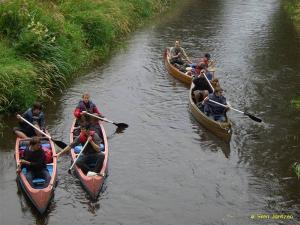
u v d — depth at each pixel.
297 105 14.39
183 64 18.09
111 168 10.86
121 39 22.61
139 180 10.41
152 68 18.36
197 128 13.01
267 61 19.25
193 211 9.34
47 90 15.03
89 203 9.54
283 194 9.90
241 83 16.58
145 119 13.57
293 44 21.94
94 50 19.47
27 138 11.10
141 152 11.65
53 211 9.26
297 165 10.79
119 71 17.83
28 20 15.90
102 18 20.31
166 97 15.31
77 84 16.22
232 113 13.96
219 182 10.36
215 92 13.09
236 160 11.30
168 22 26.66
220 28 25.30
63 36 17.23
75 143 10.65
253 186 10.20
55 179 9.86
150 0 28.56
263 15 28.86
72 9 20.02
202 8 31.16
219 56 20.00
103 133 11.76
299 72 17.84
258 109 14.27
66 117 13.50
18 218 9.04
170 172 10.76
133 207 9.45
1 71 13.20
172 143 12.12
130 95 15.41
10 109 13.29
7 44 15.06
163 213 9.27
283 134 12.59
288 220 9.02
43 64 15.20
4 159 11.20
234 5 32.47
